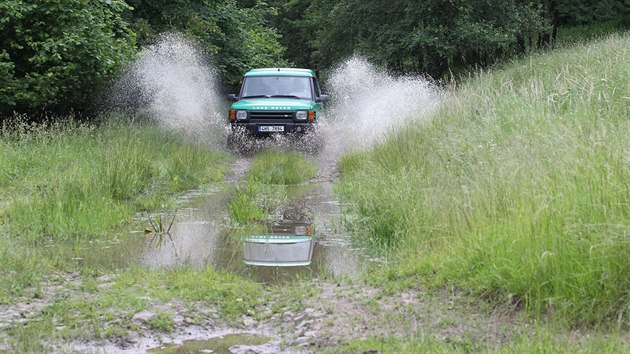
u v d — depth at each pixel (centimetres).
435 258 768
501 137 1059
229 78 3170
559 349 512
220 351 586
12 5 1800
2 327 619
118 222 1121
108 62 1933
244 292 738
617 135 847
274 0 7088
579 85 1395
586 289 604
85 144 1620
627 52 1850
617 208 661
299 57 7250
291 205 1329
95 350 582
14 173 1359
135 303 682
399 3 4075
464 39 3881
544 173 762
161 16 2744
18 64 1919
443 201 896
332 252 938
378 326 618
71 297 709
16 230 1002
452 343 565
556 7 4572
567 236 641
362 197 1149
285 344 599
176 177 1529
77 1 1881
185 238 1034
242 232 1080
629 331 560
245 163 2066
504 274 657
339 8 4381
